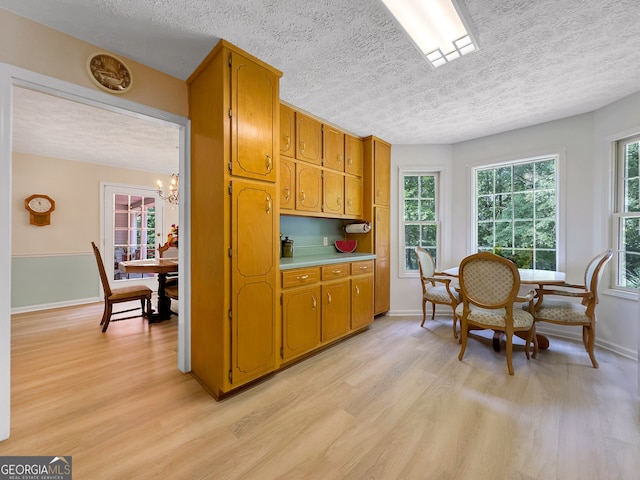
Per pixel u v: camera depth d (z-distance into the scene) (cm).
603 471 126
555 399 182
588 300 229
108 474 126
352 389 196
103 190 468
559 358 243
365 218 346
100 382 205
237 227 184
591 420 161
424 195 384
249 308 192
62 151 396
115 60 184
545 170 311
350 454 138
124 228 492
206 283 196
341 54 187
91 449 141
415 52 185
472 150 355
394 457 136
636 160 251
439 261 375
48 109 266
